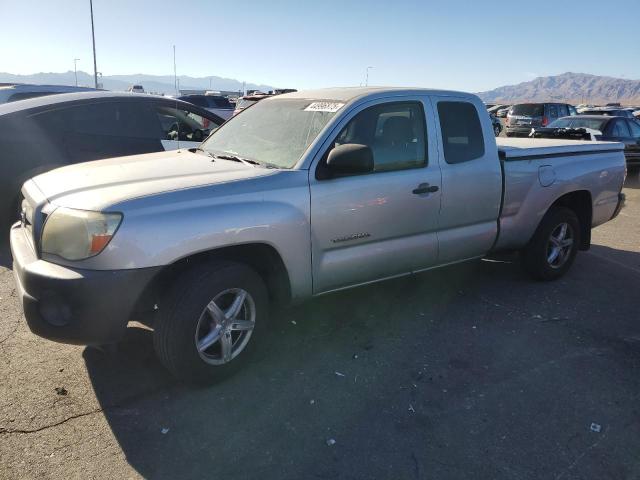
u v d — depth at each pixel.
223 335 3.23
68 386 3.24
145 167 3.57
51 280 2.79
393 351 3.78
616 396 3.28
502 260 5.71
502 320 4.35
